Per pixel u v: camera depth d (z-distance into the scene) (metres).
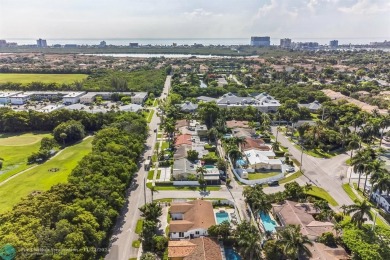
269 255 71.94
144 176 118.50
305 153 144.25
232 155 121.19
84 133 164.00
